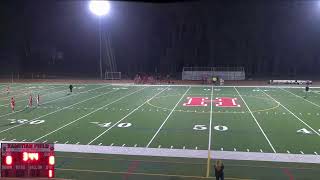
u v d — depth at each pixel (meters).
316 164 14.36
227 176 12.97
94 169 13.81
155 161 14.80
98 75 61.50
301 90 39.31
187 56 62.16
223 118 23.67
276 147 16.88
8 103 29.92
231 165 14.23
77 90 39.47
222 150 16.42
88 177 12.98
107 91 38.56
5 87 42.47
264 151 16.23
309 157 15.30
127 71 63.75
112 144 17.44
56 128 20.89
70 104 29.47
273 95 34.94
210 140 18.19
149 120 23.14
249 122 22.41
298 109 26.91
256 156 15.46
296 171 13.53
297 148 16.69
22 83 47.66
